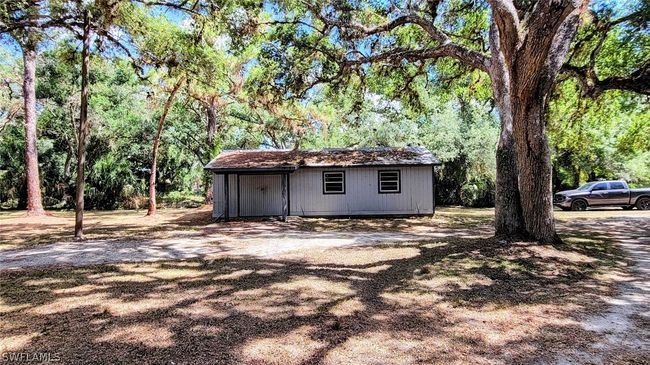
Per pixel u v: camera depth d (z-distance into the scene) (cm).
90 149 2903
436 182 2792
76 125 2783
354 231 1327
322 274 657
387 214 1833
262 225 1545
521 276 625
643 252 866
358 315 452
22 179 2928
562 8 646
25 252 925
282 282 604
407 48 1151
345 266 721
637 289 568
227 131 2859
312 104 2162
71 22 1188
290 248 946
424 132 2666
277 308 477
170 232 1319
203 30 1233
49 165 2958
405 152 1975
